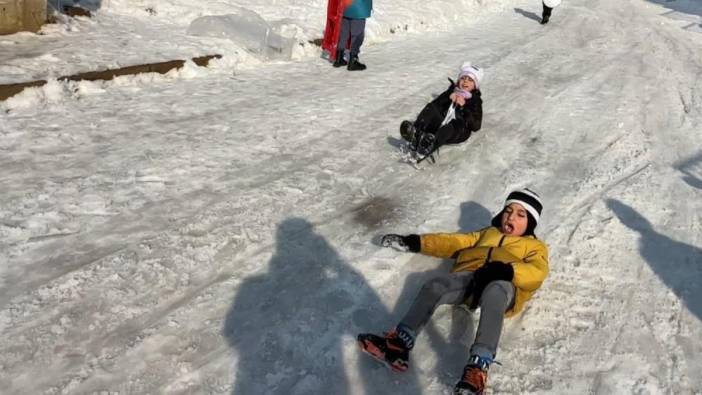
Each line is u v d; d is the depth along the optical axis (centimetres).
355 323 314
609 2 1866
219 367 275
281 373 276
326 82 743
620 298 354
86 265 334
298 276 347
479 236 359
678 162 568
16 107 538
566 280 368
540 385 282
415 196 462
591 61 977
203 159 479
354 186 466
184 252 355
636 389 283
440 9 1346
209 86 679
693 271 388
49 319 292
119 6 895
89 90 602
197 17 914
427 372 287
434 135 501
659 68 961
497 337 275
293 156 505
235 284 334
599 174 525
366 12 784
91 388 256
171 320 301
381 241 367
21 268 326
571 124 653
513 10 1593
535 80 827
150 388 259
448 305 334
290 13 1052
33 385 254
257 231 387
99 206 394
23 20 705
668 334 324
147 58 686
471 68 543
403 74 806
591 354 305
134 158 466
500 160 545
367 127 591
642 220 449
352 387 273
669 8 1844
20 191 399
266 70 777
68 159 453
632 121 671
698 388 286
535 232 420
